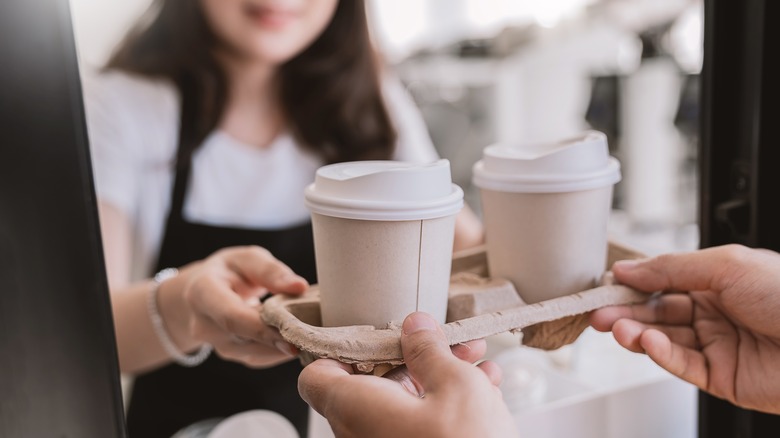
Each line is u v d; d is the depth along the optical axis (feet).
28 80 1.28
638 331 2.10
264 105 4.75
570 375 2.93
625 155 8.57
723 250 2.05
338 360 1.62
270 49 4.35
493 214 2.03
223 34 4.40
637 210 8.58
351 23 4.66
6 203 1.30
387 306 1.73
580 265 2.00
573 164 1.91
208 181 4.71
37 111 1.30
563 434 2.36
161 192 4.70
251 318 2.03
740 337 2.24
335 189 1.68
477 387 1.41
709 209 2.15
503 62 8.69
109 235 4.33
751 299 2.01
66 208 1.34
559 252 1.97
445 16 8.84
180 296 3.24
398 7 8.64
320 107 4.72
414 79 8.75
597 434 2.41
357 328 1.67
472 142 8.68
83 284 1.38
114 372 1.44
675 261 2.06
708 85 2.06
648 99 8.28
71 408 1.40
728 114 2.08
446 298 1.84
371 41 4.82
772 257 2.03
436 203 1.65
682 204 8.50
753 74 1.98
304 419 4.42
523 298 2.03
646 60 8.22
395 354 1.62
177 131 4.60
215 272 2.38
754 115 1.99
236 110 4.70
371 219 1.62
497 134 8.74
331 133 4.81
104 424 1.43
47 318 1.36
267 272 2.27
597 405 2.39
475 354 1.75
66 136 1.33
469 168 8.59
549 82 8.79
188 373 4.50
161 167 4.65
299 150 4.81
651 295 2.12
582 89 8.77
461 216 4.56
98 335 1.40
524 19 8.71
